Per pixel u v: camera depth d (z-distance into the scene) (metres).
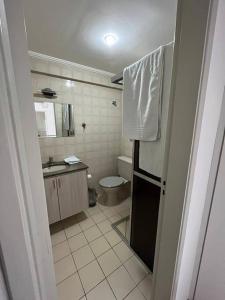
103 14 1.15
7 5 0.35
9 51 0.34
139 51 1.71
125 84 1.18
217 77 0.63
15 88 0.36
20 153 0.38
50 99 2.00
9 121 0.35
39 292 0.50
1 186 0.34
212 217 0.82
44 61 1.85
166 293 0.86
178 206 0.69
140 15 1.16
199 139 0.61
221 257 0.83
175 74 0.63
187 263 0.87
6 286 0.41
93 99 2.37
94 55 1.80
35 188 0.46
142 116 1.05
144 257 1.37
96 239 1.68
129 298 1.13
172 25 1.27
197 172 0.68
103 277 1.28
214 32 0.52
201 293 0.97
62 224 1.93
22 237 0.40
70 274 1.30
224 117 0.71
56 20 1.21
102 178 2.67
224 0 0.54
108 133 2.66
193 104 0.57
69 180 1.82
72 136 2.27
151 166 1.09
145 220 1.29
